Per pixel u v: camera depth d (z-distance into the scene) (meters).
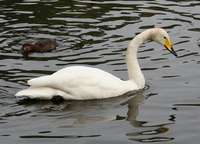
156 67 15.66
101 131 11.21
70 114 12.21
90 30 19.38
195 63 15.85
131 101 13.11
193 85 13.99
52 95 12.94
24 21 20.31
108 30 19.31
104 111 12.42
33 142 10.62
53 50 17.53
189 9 21.77
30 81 12.85
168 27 19.55
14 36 18.92
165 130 11.26
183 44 17.81
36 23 20.16
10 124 11.54
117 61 16.19
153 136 10.94
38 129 11.30
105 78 13.43
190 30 19.25
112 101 13.13
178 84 14.12
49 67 15.70
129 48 14.10
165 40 14.20
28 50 17.31
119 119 11.92
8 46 17.95
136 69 13.99
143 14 21.08
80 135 10.98
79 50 17.41
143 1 23.02
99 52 17.11
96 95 13.22
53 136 10.92
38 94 12.82
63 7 22.05
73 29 19.52
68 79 13.01
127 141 10.70
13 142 10.63
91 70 13.45
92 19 20.50
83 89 13.09
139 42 14.12
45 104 12.80
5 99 13.04
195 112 12.22
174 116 12.04
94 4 22.52
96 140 10.74
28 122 11.66
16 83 14.17
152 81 14.48
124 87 13.63
